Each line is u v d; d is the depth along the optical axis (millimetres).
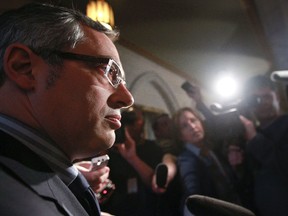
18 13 550
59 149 558
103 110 557
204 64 4074
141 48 3334
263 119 1710
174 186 1747
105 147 574
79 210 484
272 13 3074
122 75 607
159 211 1673
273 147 1567
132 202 1679
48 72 529
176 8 2721
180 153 1952
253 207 1651
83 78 539
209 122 1871
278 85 1854
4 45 535
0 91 542
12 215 372
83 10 1443
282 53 3980
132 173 1748
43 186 448
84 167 921
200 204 641
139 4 2492
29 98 534
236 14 3049
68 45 541
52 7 571
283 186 1501
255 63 4312
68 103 530
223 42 3623
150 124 4035
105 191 1013
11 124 514
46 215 405
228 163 1759
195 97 2039
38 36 526
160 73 4113
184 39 3363
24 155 470
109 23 1182
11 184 414
